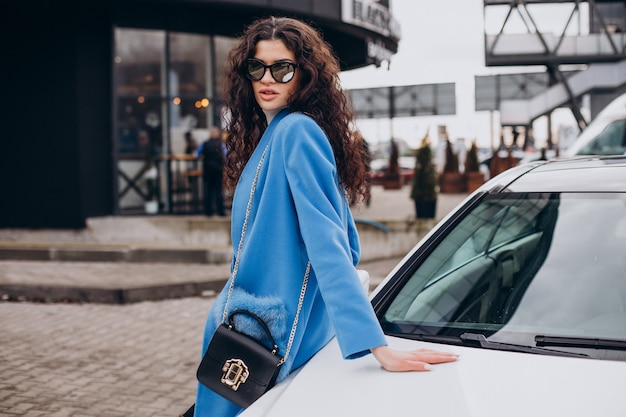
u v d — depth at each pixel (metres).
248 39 2.22
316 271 1.98
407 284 2.51
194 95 14.05
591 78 27.17
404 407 1.79
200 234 11.77
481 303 2.40
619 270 2.40
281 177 2.11
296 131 2.09
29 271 9.43
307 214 2.02
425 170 12.94
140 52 13.41
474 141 22.83
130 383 5.06
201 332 6.57
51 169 12.45
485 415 1.73
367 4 14.83
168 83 13.75
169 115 13.80
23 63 12.48
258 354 2.09
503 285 2.46
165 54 13.69
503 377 1.90
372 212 15.94
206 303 8.02
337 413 1.81
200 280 8.65
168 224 11.98
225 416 2.19
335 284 1.96
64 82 12.38
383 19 15.66
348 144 2.23
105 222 12.28
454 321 2.34
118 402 4.67
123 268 9.80
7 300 8.10
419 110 30.84
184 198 13.95
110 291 7.94
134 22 13.21
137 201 13.48
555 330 2.24
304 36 2.20
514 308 2.36
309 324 2.20
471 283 2.48
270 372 2.07
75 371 5.34
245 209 2.19
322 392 1.93
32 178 12.52
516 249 2.58
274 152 2.12
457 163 23.48
